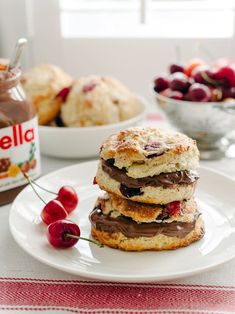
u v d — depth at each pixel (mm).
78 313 281
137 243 321
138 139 329
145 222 321
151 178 317
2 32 609
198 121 456
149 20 620
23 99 389
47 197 383
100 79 497
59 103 477
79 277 311
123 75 631
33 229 343
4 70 384
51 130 440
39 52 621
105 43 613
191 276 307
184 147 323
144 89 637
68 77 507
